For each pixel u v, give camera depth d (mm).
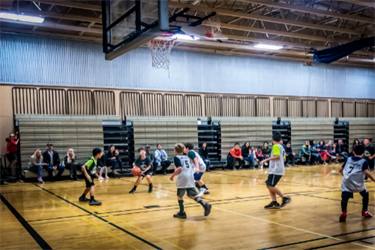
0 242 4727
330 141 18734
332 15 12406
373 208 6691
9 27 13328
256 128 17969
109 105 15133
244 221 5695
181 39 14492
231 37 14680
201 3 11969
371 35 15062
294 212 6379
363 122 21188
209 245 4383
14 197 8773
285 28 16266
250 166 16469
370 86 22562
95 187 10547
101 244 4516
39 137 13164
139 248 4312
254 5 13109
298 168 16000
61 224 5703
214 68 17609
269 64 19156
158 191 9461
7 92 13242
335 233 4863
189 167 6008
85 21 13078
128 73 15562
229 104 17969
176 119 16078
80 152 13898
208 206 5910
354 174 5555
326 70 20984
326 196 8188
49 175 12430
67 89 14305
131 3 6512
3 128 13141
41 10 12086
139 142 15141
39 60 13812
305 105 20188
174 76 16594
